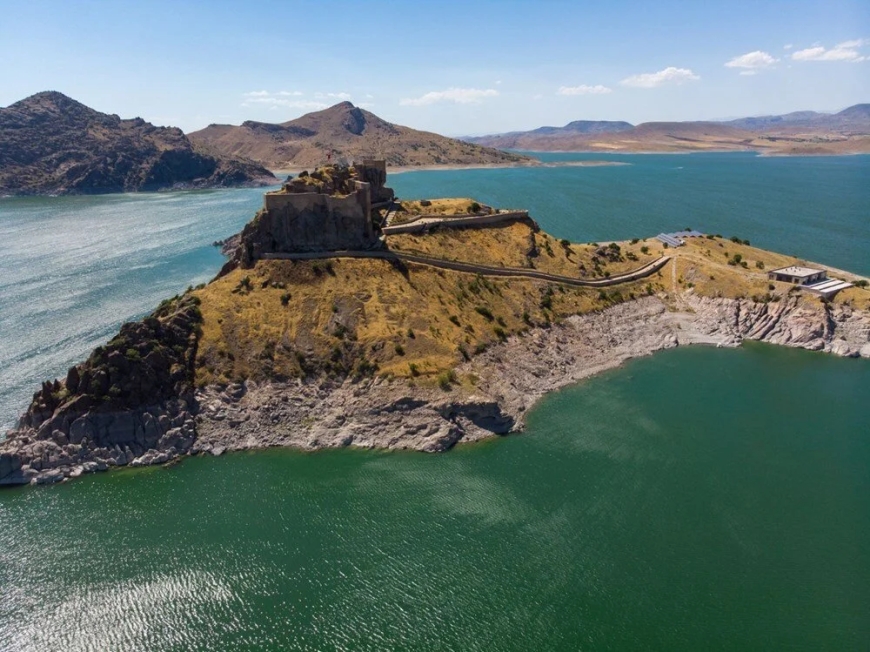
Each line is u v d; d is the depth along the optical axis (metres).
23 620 85.00
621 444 125.25
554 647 80.19
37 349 167.88
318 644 80.75
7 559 95.50
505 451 123.75
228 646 80.62
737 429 130.50
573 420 135.12
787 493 109.56
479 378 142.12
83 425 121.00
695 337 179.50
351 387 137.50
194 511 106.56
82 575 92.25
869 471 115.81
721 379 154.25
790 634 81.56
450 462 120.25
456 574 92.00
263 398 134.25
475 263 183.75
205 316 147.38
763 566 92.94
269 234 169.12
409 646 80.50
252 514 105.56
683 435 128.25
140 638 82.19
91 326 185.25
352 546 97.81
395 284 164.00
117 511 106.62
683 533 100.00
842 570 92.12
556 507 106.50
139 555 96.00
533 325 168.38
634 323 181.12
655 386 150.88
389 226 188.38
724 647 79.88
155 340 135.12
